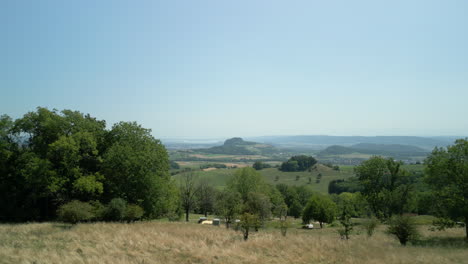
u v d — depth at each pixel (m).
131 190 34.41
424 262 15.32
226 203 35.03
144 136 38.75
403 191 43.81
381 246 20.34
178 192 42.47
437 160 28.36
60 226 24.16
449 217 26.22
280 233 29.22
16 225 24.92
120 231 21.89
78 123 34.72
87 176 31.98
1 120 32.50
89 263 13.70
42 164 30.22
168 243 18.98
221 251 17.53
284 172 141.88
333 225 48.38
